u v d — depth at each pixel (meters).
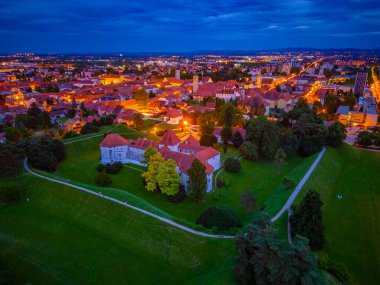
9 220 69.56
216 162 105.00
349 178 103.44
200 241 59.22
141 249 60.22
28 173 89.56
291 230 63.31
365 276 58.22
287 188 87.06
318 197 60.38
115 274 54.09
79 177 96.88
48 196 77.88
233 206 82.44
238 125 147.88
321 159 110.44
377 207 83.62
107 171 99.25
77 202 74.44
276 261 42.84
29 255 58.22
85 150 122.06
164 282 52.53
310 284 40.50
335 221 75.69
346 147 127.69
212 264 55.03
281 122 153.75
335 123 130.38
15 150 100.19
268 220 56.12
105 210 70.56
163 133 145.62
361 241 68.50
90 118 168.12
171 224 64.50
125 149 108.31
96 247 61.00
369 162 118.19
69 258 57.78
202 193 80.81
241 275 47.47
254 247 47.53
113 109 186.38
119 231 64.75
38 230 66.19
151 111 196.38
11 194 75.94
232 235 60.88
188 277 53.47
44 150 101.94
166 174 82.31
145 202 77.25
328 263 55.66
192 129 155.50
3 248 59.91
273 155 114.50
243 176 103.06
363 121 171.38
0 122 178.88
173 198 82.88
